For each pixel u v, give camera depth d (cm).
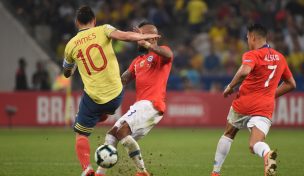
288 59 8825
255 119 3102
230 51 8994
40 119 7619
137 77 3209
